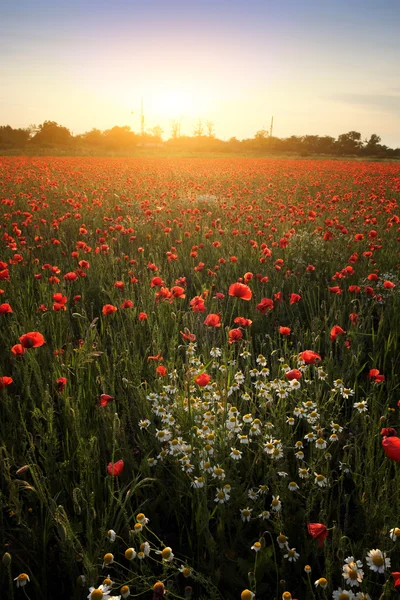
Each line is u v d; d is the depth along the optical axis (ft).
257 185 68.85
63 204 43.65
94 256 24.09
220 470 7.99
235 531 8.55
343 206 44.14
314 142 337.93
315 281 20.89
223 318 17.66
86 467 8.55
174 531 8.91
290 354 13.43
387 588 6.11
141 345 15.33
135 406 11.23
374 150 310.04
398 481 7.81
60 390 10.61
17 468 9.50
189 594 6.50
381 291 19.03
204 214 38.83
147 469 9.29
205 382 9.12
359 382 13.15
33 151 219.41
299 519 8.30
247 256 25.05
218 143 359.87
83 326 16.42
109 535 7.15
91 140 329.11
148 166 104.68
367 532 7.72
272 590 7.63
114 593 7.21
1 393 11.09
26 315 15.80
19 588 7.60
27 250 24.54
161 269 22.85
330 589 6.57
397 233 28.66
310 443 10.00
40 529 8.09
